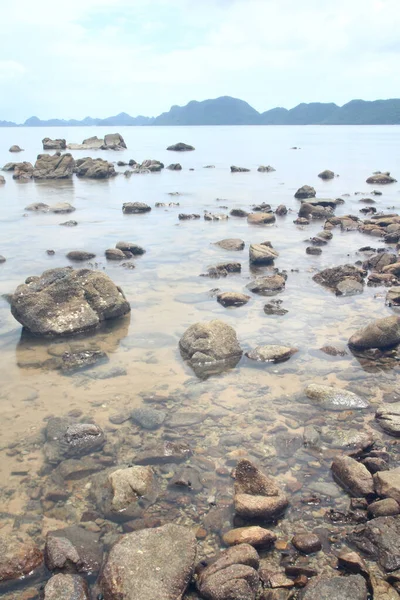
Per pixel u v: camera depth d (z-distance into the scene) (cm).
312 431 884
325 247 2292
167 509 717
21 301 1304
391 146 10631
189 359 1168
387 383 1069
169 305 1520
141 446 857
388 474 748
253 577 582
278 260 2069
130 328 1346
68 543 638
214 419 933
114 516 705
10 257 2064
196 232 2591
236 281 1767
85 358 1170
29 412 951
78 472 792
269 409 966
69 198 3794
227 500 735
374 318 1427
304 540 643
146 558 604
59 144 9081
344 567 614
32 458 824
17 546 630
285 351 1177
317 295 1633
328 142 12544
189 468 798
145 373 1103
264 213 2930
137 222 2856
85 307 1352
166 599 561
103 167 5284
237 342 1204
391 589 585
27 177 5162
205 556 635
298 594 580
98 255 2111
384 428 904
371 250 2200
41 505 725
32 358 1176
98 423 918
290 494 745
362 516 697
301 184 4609
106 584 579
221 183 4703
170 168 6097
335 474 785
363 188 4294
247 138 15350
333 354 1198
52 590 569
